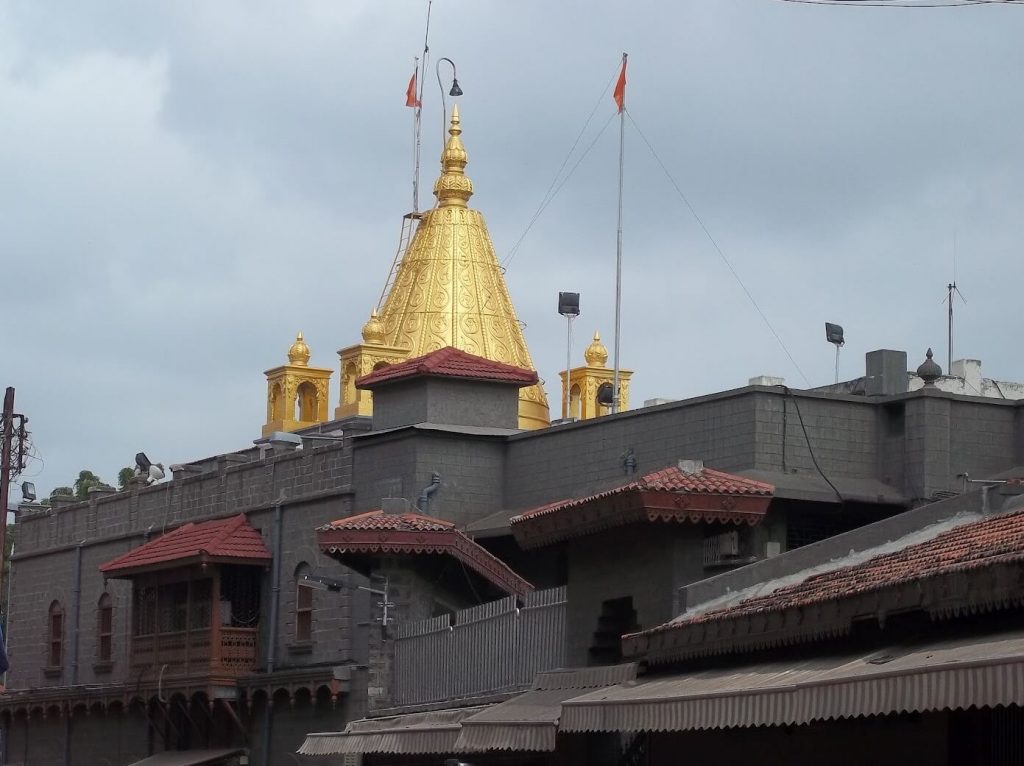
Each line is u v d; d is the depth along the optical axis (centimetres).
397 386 4466
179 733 4897
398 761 3750
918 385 4441
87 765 5375
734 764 2612
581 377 6444
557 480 4162
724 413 3753
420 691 3638
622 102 4759
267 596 4678
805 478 3672
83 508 5731
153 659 4891
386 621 3750
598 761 3025
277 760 4519
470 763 3022
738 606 2570
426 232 6303
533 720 2748
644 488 2798
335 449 4531
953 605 2062
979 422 3778
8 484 5838
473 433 4297
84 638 5600
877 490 3684
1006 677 1797
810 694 2075
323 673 4259
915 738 2238
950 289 4819
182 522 5166
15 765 5747
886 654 2131
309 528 4569
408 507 3912
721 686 2333
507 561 4141
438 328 6116
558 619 3175
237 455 5066
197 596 4756
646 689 2548
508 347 6197
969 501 2717
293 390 6000
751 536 3506
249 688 4581
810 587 2481
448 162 6397
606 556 3000
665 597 2830
